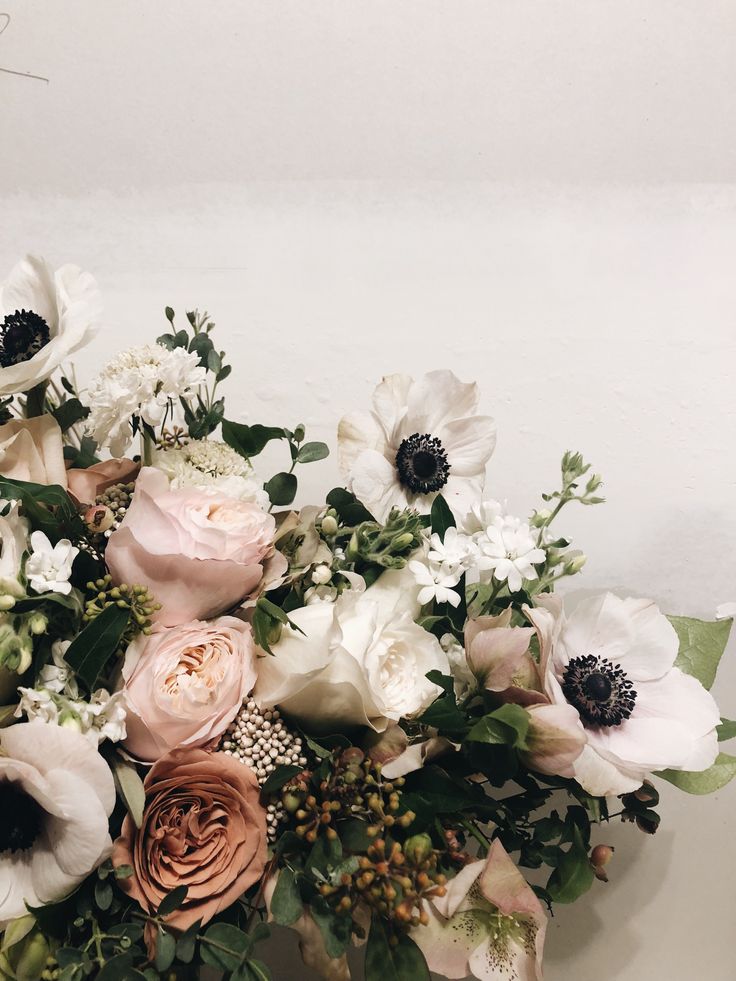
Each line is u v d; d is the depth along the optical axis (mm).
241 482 626
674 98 865
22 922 515
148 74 842
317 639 545
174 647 542
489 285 862
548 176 866
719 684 837
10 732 490
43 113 843
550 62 858
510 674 537
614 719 597
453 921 552
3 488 538
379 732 567
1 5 835
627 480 854
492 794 776
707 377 866
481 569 588
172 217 851
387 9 847
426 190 861
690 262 872
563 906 792
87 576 580
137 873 520
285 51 845
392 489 666
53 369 596
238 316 849
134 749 542
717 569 849
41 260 629
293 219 855
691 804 812
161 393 617
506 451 853
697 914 799
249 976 519
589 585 840
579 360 862
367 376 850
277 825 564
